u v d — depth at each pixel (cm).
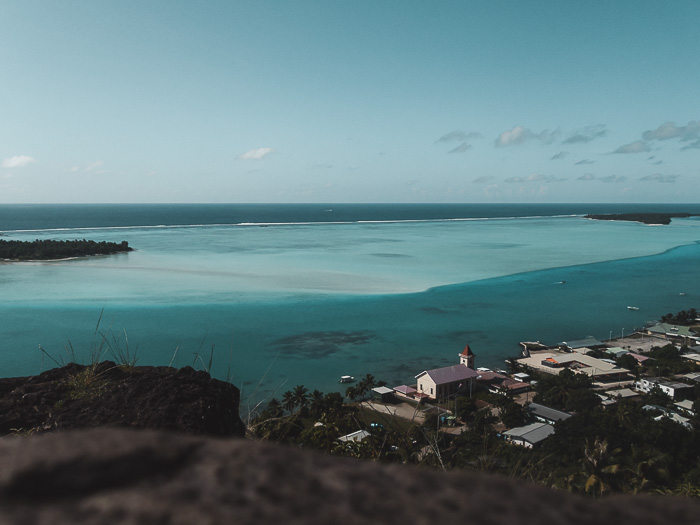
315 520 63
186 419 446
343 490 75
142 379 505
